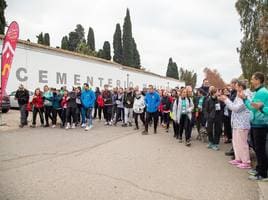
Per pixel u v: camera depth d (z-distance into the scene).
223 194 4.73
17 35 12.57
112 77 31.12
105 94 14.27
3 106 16.70
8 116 15.92
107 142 9.29
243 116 6.54
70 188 4.85
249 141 6.80
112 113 14.30
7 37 12.29
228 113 9.62
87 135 10.67
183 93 9.35
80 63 25.73
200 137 10.55
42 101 12.64
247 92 7.02
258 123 5.49
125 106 13.82
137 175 5.72
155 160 7.03
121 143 9.19
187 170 6.19
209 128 8.74
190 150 8.44
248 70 31.06
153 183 5.24
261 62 30.58
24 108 12.40
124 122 13.94
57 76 23.12
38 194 4.54
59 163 6.48
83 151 7.81
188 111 9.18
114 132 11.67
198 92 10.70
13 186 4.90
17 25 12.50
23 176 5.47
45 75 22.00
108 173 5.80
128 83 34.69
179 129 9.92
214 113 8.61
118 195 4.58
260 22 26.97
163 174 5.84
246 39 31.97
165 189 4.93
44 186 4.92
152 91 11.42
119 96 14.23
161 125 14.44
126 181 5.31
